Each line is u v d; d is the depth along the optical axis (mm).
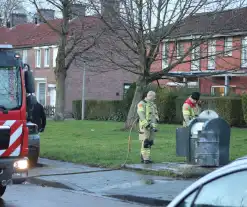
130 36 22484
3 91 9344
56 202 10125
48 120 36906
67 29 34219
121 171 13336
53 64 48438
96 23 26500
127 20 21938
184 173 12227
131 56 26234
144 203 10133
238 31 22406
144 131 13977
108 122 34438
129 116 25203
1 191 10625
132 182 11820
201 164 12508
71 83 46625
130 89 36781
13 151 9289
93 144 19109
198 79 35688
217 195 3725
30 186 12133
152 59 23297
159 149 17156
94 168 13945
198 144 12547
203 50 23312
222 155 12477
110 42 23484
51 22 49031
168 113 33312
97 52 26688
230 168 3729
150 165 13656
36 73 50688
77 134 23562
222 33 22297
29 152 14492
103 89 48312
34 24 53625
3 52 9500
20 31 55000
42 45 49281
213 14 22062
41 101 50219
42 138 21797
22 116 9438
